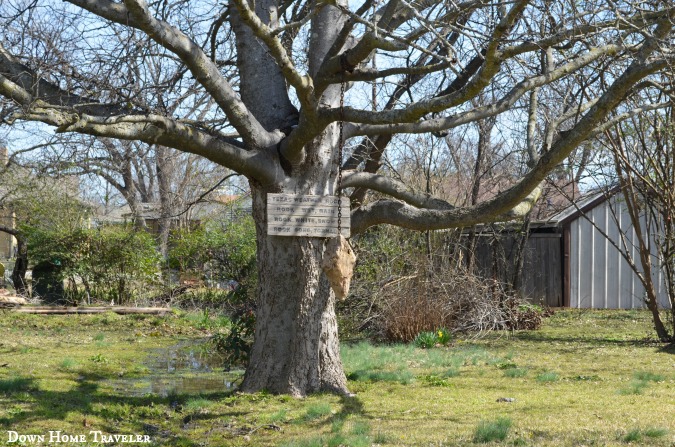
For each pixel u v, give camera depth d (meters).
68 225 22.77
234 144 8.60
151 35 7.15
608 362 11.65
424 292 15.23
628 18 7.79
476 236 19.84
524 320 17.09
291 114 8.99
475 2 8.19
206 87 7.79
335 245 7.08
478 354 12.51
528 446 6.16
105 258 22.47
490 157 21.62
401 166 19.41
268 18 9.02
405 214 8.64
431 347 13.91
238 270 22.55
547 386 9.45
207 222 24.16
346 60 7.75
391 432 6.77
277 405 8.12
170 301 22.59
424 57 10.73
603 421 7.14
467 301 16.02
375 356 12.31
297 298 8.67
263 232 8.83
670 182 14.16
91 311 19.94
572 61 7.78
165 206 24.47
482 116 7.71
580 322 18.77
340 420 7.32
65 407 8.07
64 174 11.65
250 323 10.87
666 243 14.13
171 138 7.62
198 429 7.27
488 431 6.50
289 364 8.67
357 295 15.99
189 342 15.27
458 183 19.11
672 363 11.46
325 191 8.78
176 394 9.13
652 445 6.16
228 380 10.62
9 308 19.84
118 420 7.68
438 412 7.73
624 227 23.28
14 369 10.51
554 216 24.33
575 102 12.14
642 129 13.62
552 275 23.78
